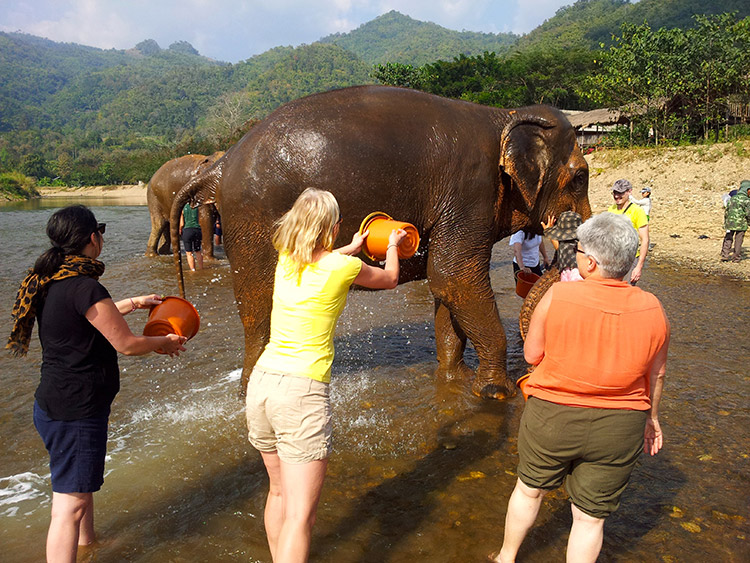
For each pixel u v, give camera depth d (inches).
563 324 100.4
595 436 98.4
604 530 125.3
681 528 125.3
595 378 97.7
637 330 97.1
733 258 461.4
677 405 188.1
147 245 576.1
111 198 2331.4
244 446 166.7
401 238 127.2
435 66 2549.2
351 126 175.2
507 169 185.8
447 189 183.0
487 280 193.6
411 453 161.3
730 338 258.1
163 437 172.2
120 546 122.6
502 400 197.2
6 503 139.6
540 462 104.5
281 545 98.2
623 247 99.5
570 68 2411.4
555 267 162.1
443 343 217.9
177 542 123.7
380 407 192.4
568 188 203.3
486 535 124.0
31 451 165.2
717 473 147.4
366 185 174.9
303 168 172.9
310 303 103.8
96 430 110.7
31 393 206.5
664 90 1182.3
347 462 156.5
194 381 218.7
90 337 109.3
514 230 207.8
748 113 1162.0
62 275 108.0
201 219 500.4
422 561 116.3
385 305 340.5
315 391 102.6
